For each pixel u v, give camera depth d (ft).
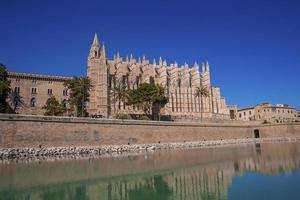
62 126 217.97
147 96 357.41
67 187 94.22
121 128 250.98
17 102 347.15
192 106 489.67
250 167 125.29
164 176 111.04
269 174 106.73
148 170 125.29
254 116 573.33
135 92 362.53
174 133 290.97
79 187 94.17
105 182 101.76
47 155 198.39
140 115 391.45
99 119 238.07
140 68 469.16
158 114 407.85
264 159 150.92
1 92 238.27
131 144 253.65
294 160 141.28
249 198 75.10
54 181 103.19
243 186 88.99
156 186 94.38
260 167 124.06
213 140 323.98
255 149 229.45
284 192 79.25
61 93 373.40
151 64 484.33
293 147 232.53
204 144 299.79
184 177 107.76
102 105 388.98
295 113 582.35
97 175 114.52
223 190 84.94
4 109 245.65
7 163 153.48
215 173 113.70
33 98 356.59
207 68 517.55
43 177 110.32
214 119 446.60
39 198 80.53
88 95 334.03
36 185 97.04
